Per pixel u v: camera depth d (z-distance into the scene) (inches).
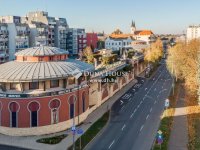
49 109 2017.7
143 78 4456.2
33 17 6264.8
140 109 2667.3
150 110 2628.0
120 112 2568.9
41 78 1959.9
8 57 4909.0
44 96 1987.0
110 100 3014.3
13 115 1975.9
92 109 2561.5
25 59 2219.5
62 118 2089.1
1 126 2015.3
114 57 4271.7
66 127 2119.8
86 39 7288.4
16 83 1999.3
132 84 3941.9
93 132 2030.0
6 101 1971.0
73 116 2052.2
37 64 2133.4
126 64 3944.4
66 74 2068.2
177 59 3540.8
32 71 2023.9
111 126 2188.7
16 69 2050.9
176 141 1823.3
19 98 1948.8
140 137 1952.5
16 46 4938.5
